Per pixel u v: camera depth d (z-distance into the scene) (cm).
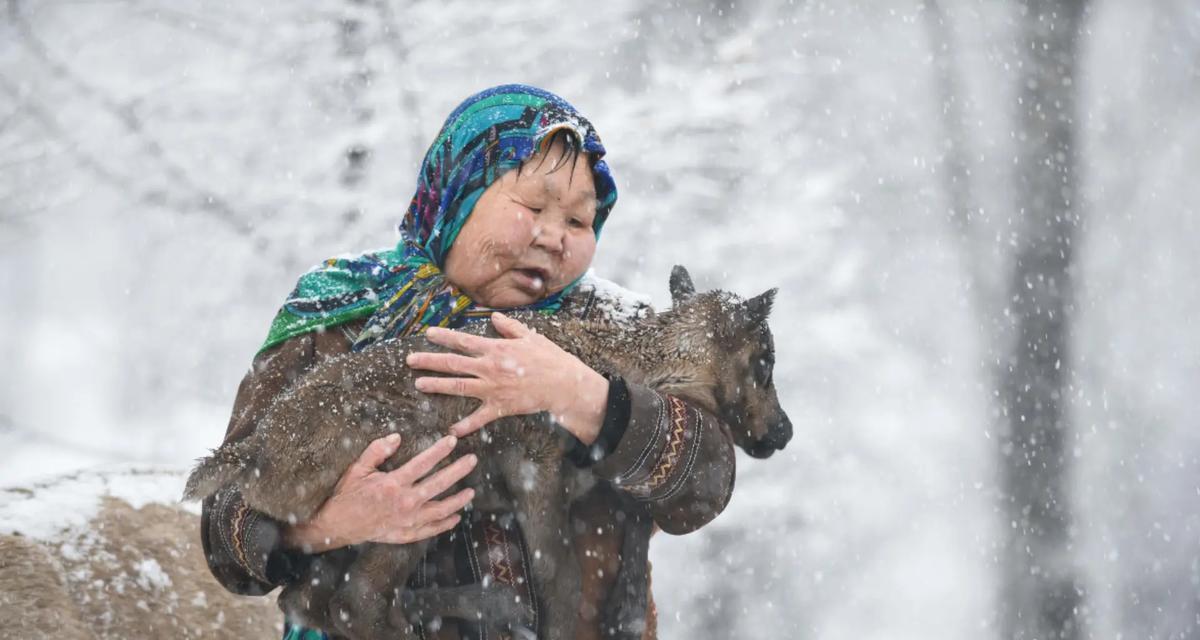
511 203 733
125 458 2336
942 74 4469
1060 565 3425
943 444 3322
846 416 2809
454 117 754
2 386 3741
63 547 906
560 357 691
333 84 2303
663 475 681
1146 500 3875
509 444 722
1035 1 4016
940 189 4241
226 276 2302
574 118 746
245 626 948
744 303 855
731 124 2442
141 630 889
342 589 690
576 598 714
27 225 2331
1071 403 3772
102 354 3250
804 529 2794
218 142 2303
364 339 751
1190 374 4300
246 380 760
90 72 2356
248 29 2325
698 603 2766
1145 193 4625
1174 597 3628
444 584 703
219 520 695
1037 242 3856
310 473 680
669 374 809
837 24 4166
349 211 2220
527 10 2367
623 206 2380
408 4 2306
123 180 2266
